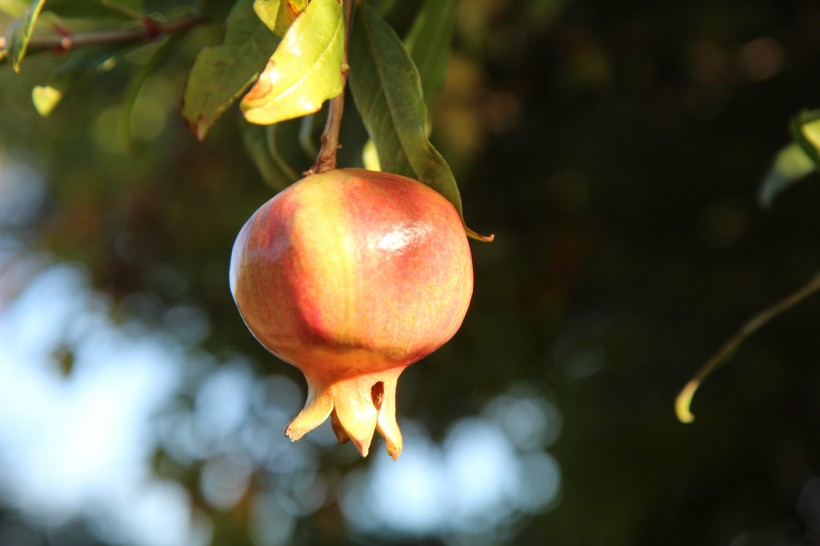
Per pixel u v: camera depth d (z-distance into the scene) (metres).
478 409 6.91
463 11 5.58
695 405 6.13
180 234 6.95
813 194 5.70
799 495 6.07
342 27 1.88
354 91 2.22
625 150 6.01
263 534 7.10
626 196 6.14
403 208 1.88
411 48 2.86
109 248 7.26
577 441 6.65
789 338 5.95
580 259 6.28
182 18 3.21
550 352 6.85
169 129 6.87
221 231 6.80
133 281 7.23
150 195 7.02
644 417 6.38
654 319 6.58
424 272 1.86
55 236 7.39
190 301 7.35
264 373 6.99
